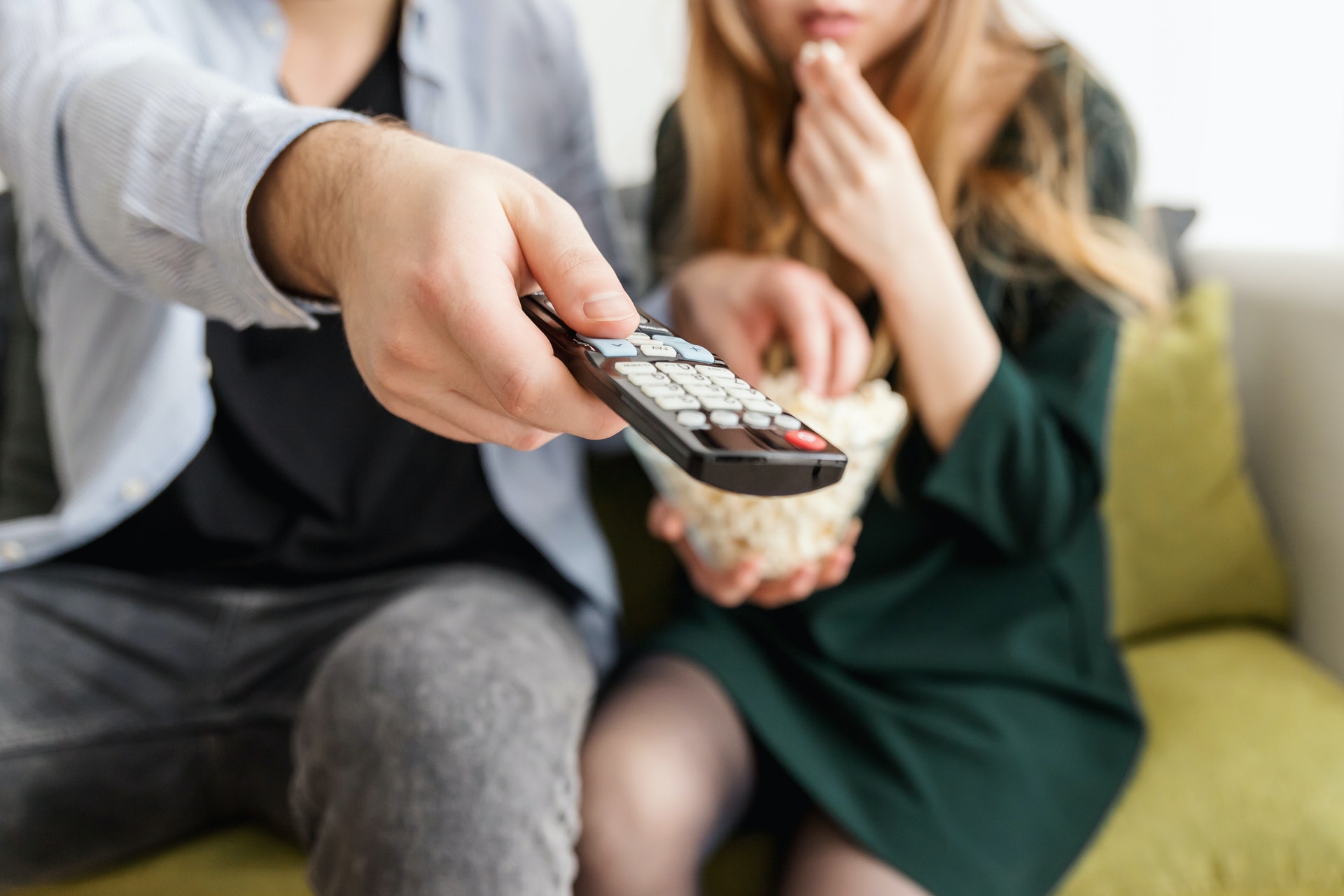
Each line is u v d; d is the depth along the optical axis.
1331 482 0.98
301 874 0.66
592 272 0.34
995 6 0.92
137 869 0.69
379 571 0.80
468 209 0.34
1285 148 1.43
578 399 0.33
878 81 0.93
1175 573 0.98
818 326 0.69
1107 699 0.77
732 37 0.90
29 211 0.77
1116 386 0.99
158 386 0.71
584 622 0.85
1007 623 0.78
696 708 0.71
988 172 0.88
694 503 0.67
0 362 0.87
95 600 0.73
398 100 0.82
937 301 0.73
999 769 0.68
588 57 1.30
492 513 0.83
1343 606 0.96
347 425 0.79
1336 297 0.97
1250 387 1.10
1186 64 1.40
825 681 0.74
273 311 0.45
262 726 0.71
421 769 0.49
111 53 0.57
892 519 0.85
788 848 0.68
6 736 0.65
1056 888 0.65
